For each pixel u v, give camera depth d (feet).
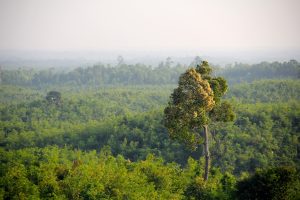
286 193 111.45
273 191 111.55
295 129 256.73
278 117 268.00
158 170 133.80
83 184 125.18
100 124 313.53
